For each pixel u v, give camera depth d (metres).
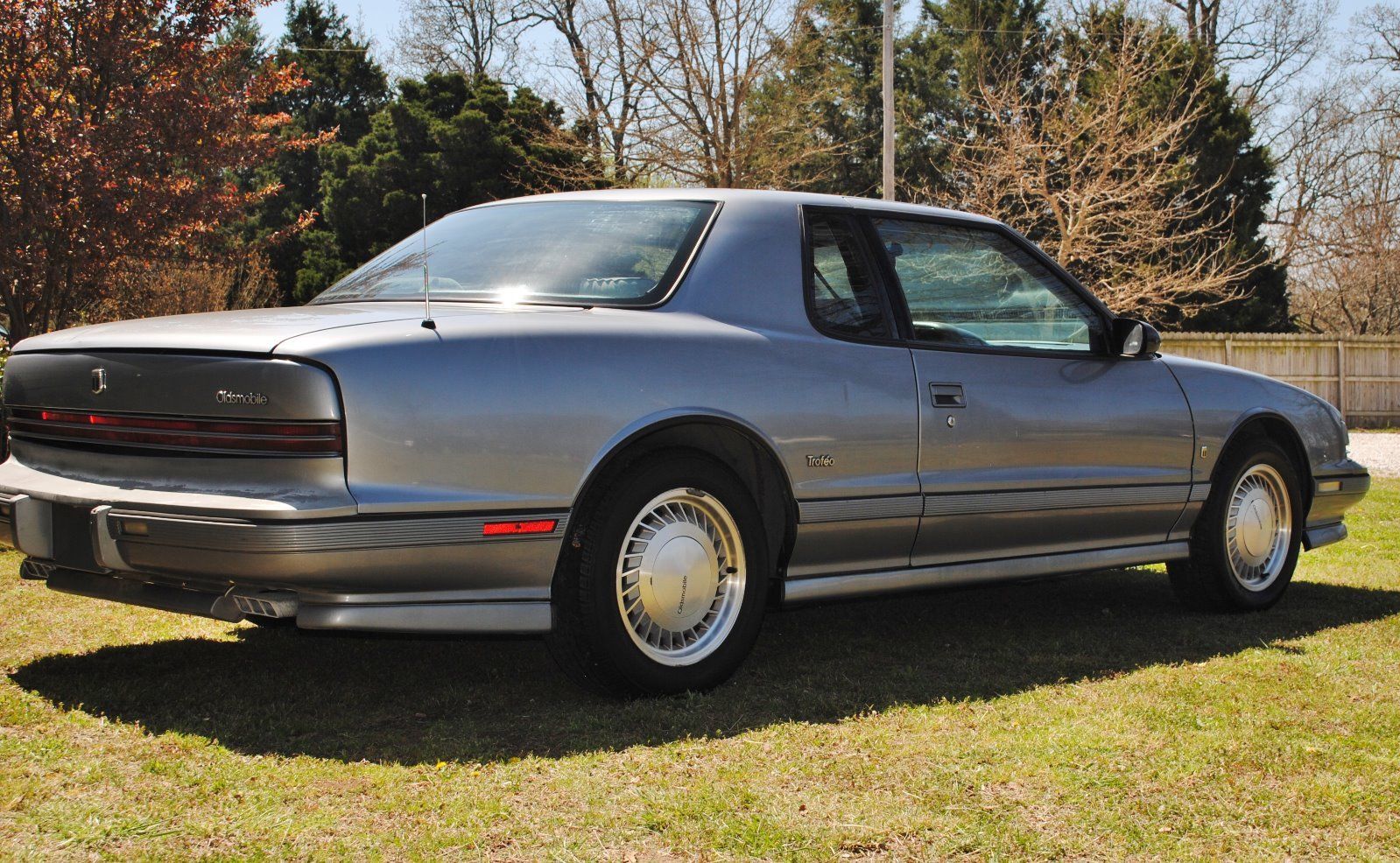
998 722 3.50
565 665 3.62
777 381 3.86
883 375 4.13
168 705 3.54
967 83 35.75
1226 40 37.19
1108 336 4.95
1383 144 37.97
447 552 3.27
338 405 3.14
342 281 4.33
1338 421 5.91
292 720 3.40
